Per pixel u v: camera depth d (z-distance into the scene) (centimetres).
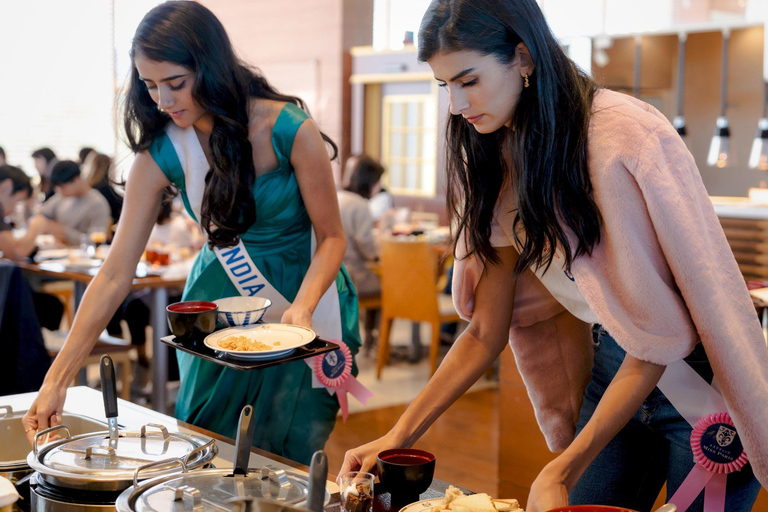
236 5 889
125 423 155
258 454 142
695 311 123
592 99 126
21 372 285
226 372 182
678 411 141
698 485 139
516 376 283
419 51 123
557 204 126
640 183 120
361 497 114
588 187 125
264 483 117
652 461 155
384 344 480
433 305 457
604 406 125
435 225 692
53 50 867
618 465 153
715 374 129
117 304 174
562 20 798
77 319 169
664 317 124
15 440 159
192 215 185
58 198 495
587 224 126
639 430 151
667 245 121
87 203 491
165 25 156
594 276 128
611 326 126
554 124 122
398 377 487
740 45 676
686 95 709
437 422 403
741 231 430
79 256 430
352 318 197
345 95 788
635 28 772
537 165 125
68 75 875
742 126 682
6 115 857
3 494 111
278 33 845
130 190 178
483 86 120
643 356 124
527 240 133
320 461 98
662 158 120
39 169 594
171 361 401
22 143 864
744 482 141
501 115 124
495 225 145
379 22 811
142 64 157
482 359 148
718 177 698
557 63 121
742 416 128
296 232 186
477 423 403
